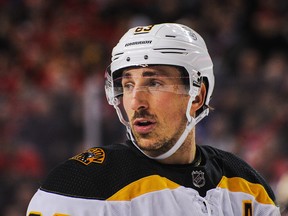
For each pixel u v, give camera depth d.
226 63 15.75
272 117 12.74
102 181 4.01
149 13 18.19
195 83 4.16
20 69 16.19
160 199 4.02
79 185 3.97
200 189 4.17
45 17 18.22
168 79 4.07
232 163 4.45
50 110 12.22
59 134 12.09
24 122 12.31
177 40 4.13
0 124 12.44
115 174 4.05
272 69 15.02
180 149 4.18
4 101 13.09
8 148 12.06
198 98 4.29
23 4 18.25
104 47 16.91
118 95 4.19
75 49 16.83
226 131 12.56
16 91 13.81
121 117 4.21
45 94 12.79
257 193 4.41
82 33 17.92
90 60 16.22
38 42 17.36
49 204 3.94
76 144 12.02
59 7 18.48
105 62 16.39
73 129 12.05
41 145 12.13
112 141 11.96
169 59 4.06
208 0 17.81
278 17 17.59
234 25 17.16
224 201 4.24
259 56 16.41
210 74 4.32
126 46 4.12
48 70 16.02
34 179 11.90
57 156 12.04
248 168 4.50
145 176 4.06
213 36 16.72
